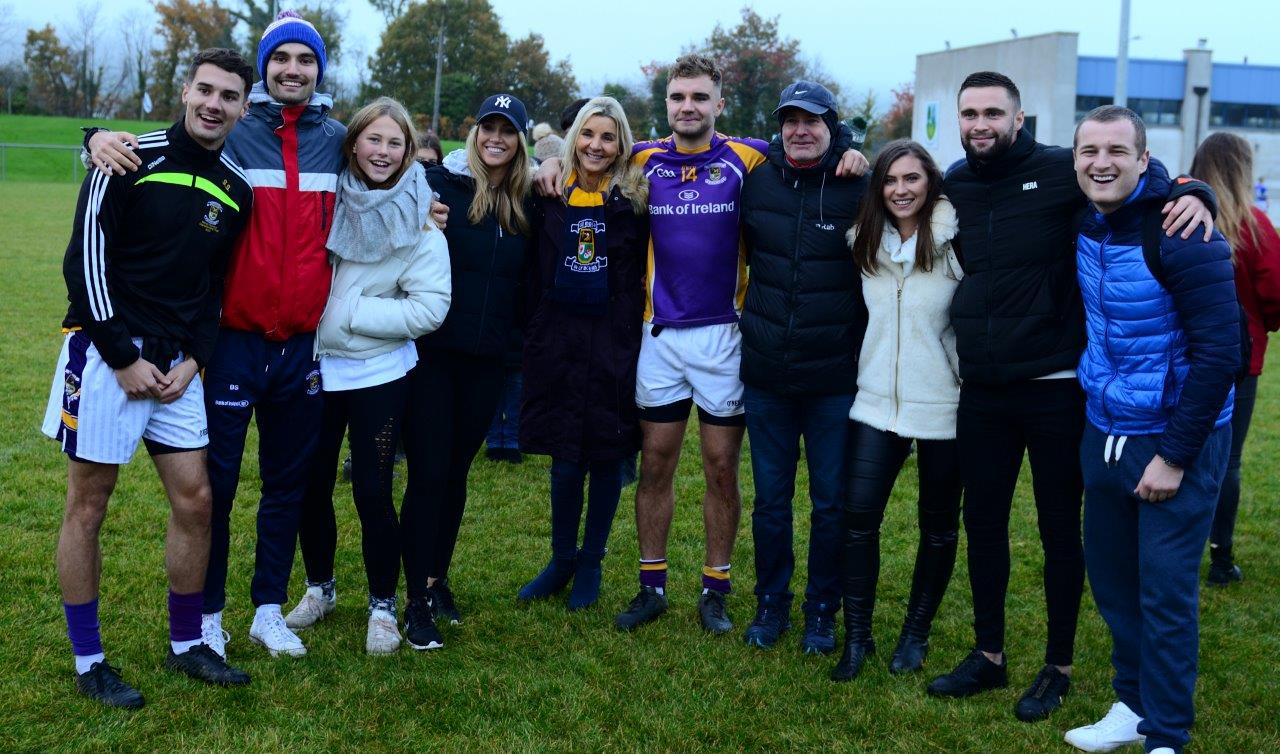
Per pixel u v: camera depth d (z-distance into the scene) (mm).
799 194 3658
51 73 62906
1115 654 3232
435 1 48750
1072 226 3141
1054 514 3332
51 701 3180
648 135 38562
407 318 3500
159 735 3047
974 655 3553
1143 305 2904
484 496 5617
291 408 3531
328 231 3461
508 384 6203
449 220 3734
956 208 3328
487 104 3684
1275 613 4277
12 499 5086
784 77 39469
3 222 20047
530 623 4012
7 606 3842
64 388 3113
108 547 4527
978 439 3361
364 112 3443
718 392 3875
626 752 3078
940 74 40656
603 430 3955
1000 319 3219
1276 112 40875
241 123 3355
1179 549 2924
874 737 3215
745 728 3232
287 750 2990
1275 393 9422
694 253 3812
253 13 49094
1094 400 3062
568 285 3834
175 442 3230
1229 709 3424
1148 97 39688
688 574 4625
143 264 3090
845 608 3686
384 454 3615
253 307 3346
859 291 3658
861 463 3602
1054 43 35875
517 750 3049
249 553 4559
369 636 3686
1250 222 4098
